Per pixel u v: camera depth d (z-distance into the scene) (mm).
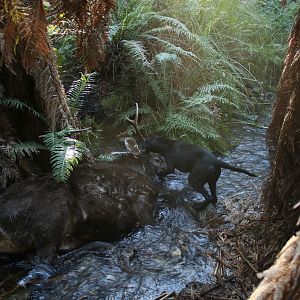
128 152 4297
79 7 1553
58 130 3631
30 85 3623
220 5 6625
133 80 5480
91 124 4934
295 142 2596
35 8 1334
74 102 4219
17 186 3439
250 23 7035
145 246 3354
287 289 692
